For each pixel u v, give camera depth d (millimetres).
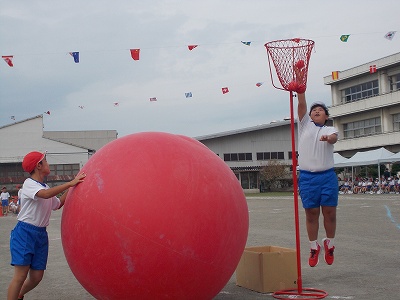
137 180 4598
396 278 6840
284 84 6156
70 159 56156
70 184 4945
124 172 4680
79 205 4773
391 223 14125
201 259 4586
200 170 4758
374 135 45750
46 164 5641
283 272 6312
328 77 50062
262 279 6223
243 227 4953
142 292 4609
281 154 57969
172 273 4535
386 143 44531
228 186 4883
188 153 4875
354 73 46750
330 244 6684
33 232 5359
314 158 6465
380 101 44375
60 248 11633
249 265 6473
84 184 4867
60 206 5676
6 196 32594
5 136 54719
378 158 32406
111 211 4539
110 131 70812
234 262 4926
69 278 7906
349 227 13391
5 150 54625
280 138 58062
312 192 6504
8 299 5328
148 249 4461
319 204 6574
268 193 50219
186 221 4508
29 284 5570
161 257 4480
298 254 6020
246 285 6547
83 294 6730
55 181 55031
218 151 56562
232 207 4805
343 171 47188
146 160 4727
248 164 57000
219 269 4754
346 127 50250
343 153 50781
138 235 4453
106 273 4609
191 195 4582
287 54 6211
